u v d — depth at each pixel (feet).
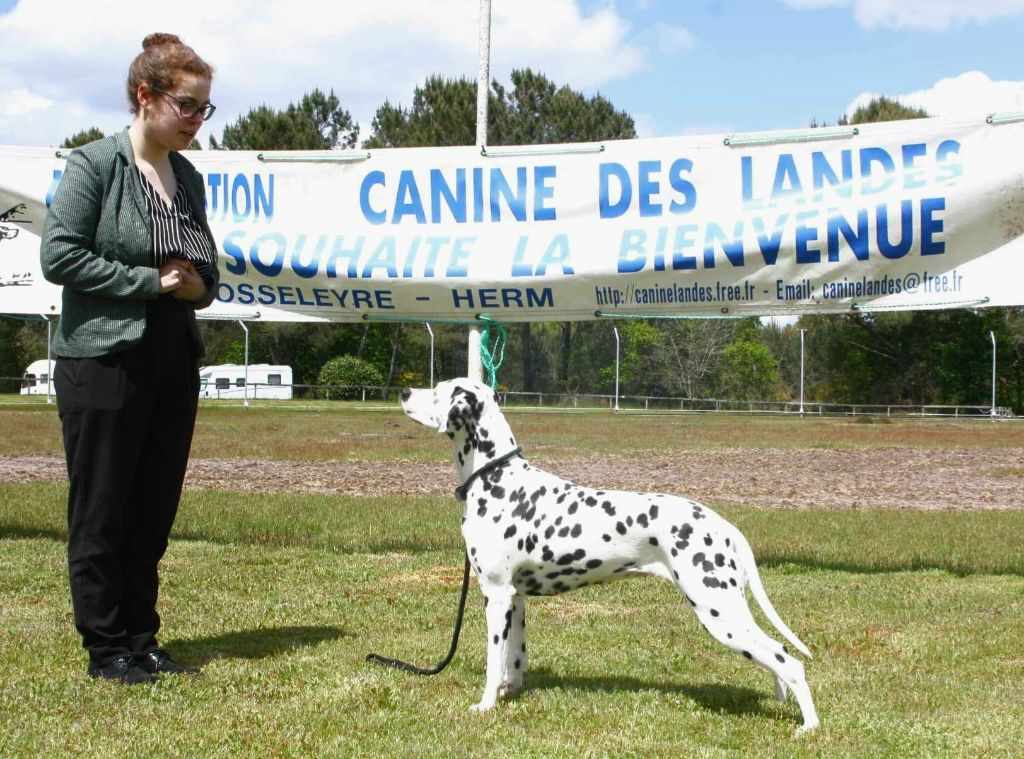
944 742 16.61
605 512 17.46
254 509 43.68
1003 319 212.02
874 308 29.19
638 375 244.63
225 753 15.75
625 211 29.91
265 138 202.80
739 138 29.35
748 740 16.61
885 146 28.78
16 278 32.48
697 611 16.49
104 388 18.60
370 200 30.99
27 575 28.81
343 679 19.76
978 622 25.32
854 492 55.77
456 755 15.74
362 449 79.87
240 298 31.94
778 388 243.19
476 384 18.97
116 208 18.52
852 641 23.59
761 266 29.55
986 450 89.71
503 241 30.35
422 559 33.19
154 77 18.51
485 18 29.84
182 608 25.93
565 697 18.95
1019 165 27.89
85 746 15.94
